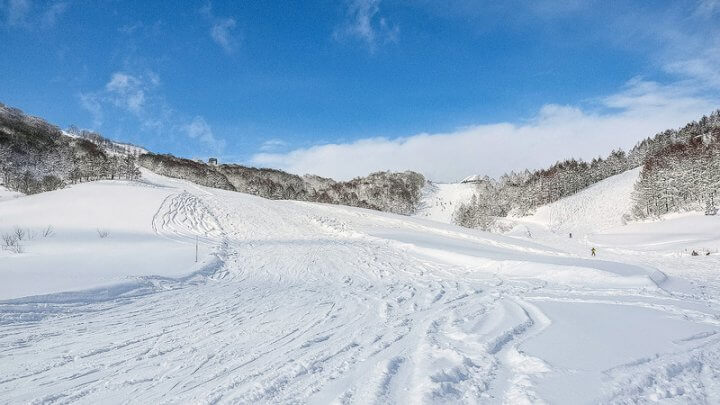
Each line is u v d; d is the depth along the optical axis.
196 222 31.31
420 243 26.47
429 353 5.42
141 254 18.95
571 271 16.11
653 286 13.64
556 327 6.97
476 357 5.23
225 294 11.97
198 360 5.53
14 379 4.88
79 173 73.06
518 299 10.71
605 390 4.01
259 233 29.92
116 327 7.62
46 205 35.94
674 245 43.12
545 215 93.88
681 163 69.69
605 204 89.19
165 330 7.37
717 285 15.91
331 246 26.02
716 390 4.21
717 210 61.56
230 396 4.15
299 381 4.53
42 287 10.72
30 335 6.93
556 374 4.46
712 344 6.05
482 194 130.38
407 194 149.12
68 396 4.37
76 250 19.88
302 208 43.97
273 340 6.55
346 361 5.22
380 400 3.88
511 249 30.48
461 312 8.72
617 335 6.38
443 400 3.83
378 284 14.98
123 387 4.59
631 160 116.56
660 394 4.05
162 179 90.81
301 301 10.67
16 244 21.81
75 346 6.32
